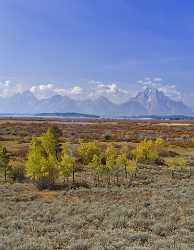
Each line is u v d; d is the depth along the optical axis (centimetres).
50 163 3788
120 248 1446
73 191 3425
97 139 8719
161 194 3114
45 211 2434
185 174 4666
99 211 2370
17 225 2009
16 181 4050
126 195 3167
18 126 13075
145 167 5131
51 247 1505
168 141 8800
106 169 4106
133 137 9650
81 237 1697
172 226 1894
